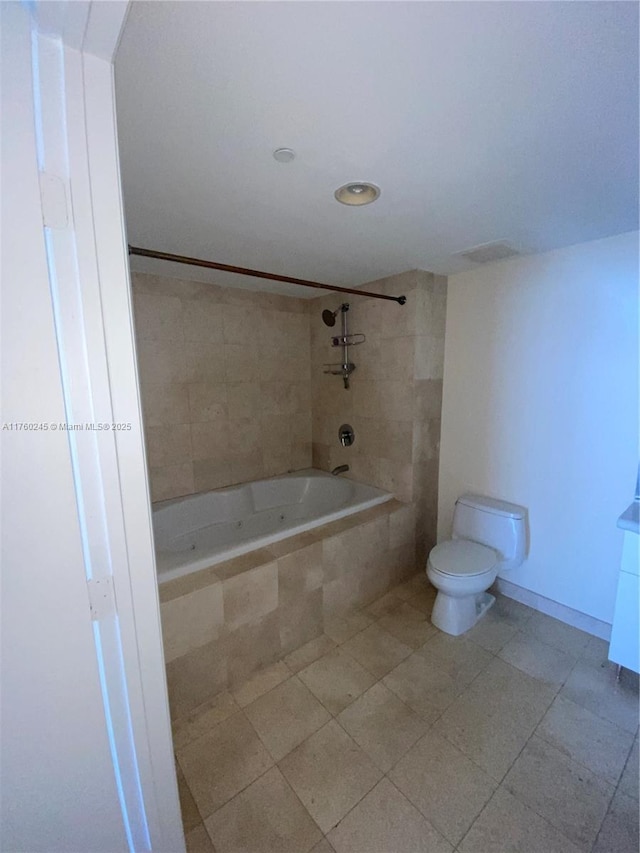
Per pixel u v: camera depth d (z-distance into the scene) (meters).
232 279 2.46
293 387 3.10
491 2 0.64
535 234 1.69
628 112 0.90
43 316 0.63
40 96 0.59
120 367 0.72
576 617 2.04
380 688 1.65
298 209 1.42
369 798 1.21
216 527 2.67
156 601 0.84
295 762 1.34
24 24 0.57
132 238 1.71
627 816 1.15
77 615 0.74
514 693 1.62
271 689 1.66
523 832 1.11
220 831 1.13
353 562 2.14
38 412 0.65
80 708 0.77
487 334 2.23
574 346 1.89
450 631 1.99
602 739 1.40
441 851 1.07
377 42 0.71
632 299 1.69
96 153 0.65
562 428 1.98
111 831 0.86
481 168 1.15
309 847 1.09
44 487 0.67
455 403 2.45
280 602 1.81
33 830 0.76
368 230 1.63
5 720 0.70
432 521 2.65
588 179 1.22
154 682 0.87
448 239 1.74
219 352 2.66
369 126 0.95
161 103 0.85
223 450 2.77
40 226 0.61
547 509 2.09
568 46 0.72
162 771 0.91
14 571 0.66
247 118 0.91
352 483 2.78
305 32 0.69
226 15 0.65
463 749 1.37
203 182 1.21
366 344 2.63
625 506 1.81
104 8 0.55
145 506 0.79
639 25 0.68
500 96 0.85
